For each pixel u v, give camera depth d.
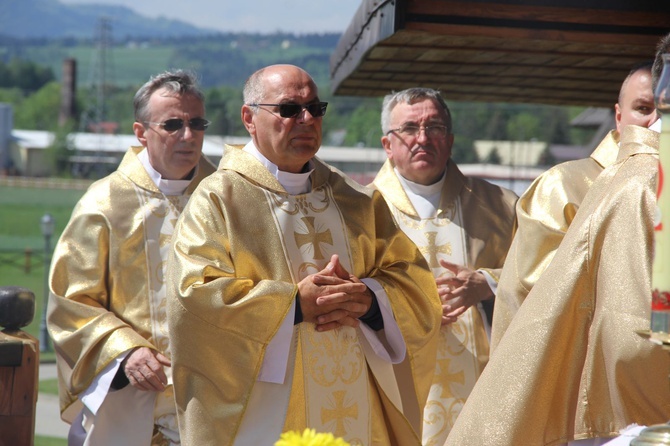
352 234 5.04
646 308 3.29
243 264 4.71
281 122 4.80
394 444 5.15
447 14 6.48
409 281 5.13
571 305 3.50
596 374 3.46
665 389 3.27
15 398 5.17
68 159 113.44
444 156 6.66
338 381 4.79
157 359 5.61
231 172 4.90
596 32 6.58
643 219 3.39
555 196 5.46
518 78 9.30
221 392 4.59
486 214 6.75
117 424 5.67
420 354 5.15
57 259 5.98
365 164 46.25
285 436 2.47
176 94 6.09
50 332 5.86
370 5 7.18
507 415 3.48
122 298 5.96
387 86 10.23
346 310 4.75
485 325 6.48
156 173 6.18
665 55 2.78
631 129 3.70
